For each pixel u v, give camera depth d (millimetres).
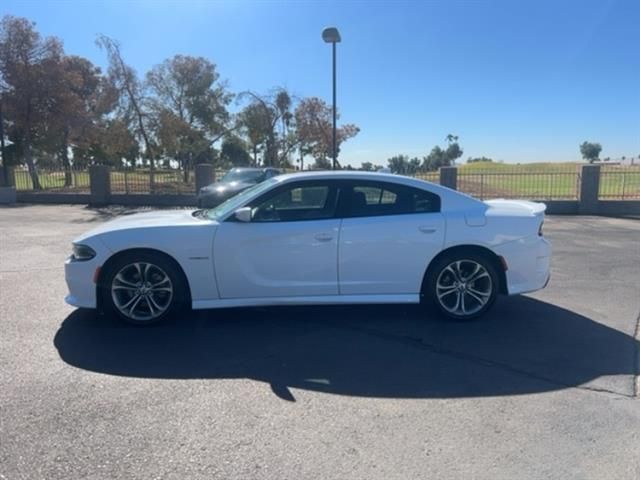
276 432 3156
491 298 5352
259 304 5188
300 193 5254
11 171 22891
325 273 5184
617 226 13531
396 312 5684
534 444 3037
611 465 2828
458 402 3574
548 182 17422
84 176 21750
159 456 2879
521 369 4145
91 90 34281
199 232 5066
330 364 4242
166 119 26938
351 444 3033
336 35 16609
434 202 5359
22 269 7656
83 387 3750
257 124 30859
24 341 4672
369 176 5340
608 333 4996
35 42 24531
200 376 3980
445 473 2754
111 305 5074
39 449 2928
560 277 7344
